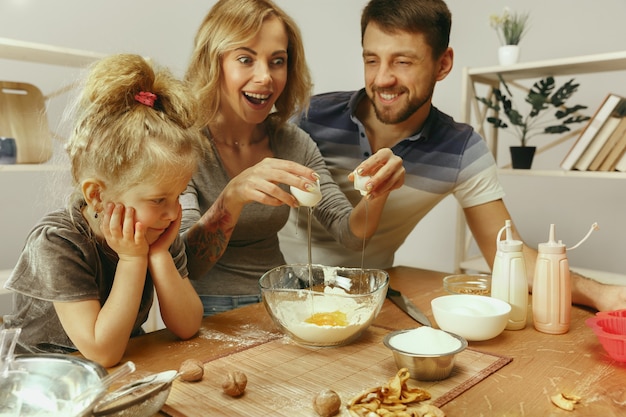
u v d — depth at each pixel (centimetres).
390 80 161
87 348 95
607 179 248
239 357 99
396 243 204
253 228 159
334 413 77
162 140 97
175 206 103
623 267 249
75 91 105
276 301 105
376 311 107
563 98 227
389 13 156
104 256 110
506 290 116
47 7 266
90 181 97
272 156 168
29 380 74
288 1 345
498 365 95
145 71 103
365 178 128
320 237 198
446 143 182
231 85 146
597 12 246
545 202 269
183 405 80
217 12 146
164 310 109
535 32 265
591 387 87
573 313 129
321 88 344
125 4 293
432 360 86
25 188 263
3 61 252
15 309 115
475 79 250
